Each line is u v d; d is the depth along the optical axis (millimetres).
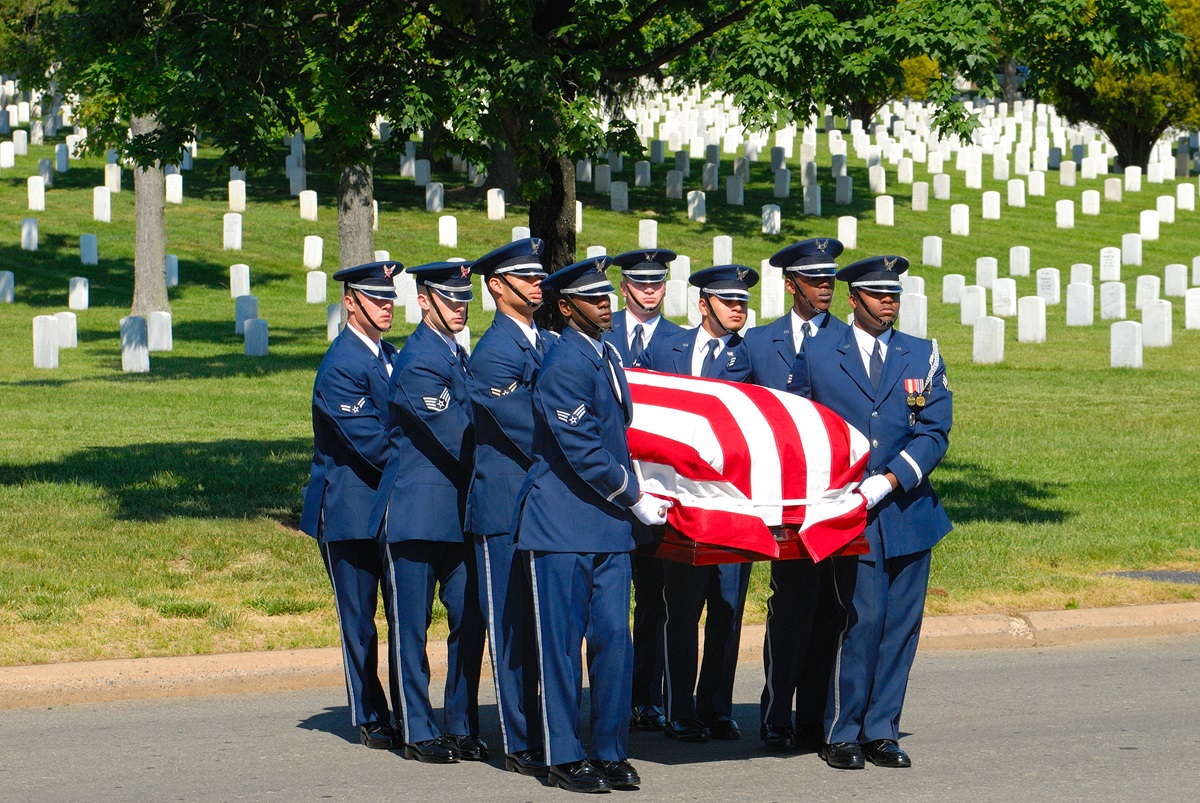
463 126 10867
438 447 6523
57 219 34438
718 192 40000
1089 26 11742
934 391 6512
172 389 19172
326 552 6902
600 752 6074
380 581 6918
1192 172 50250
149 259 26375
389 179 40094
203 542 10055
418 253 32000
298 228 34719
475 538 6422
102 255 32000
